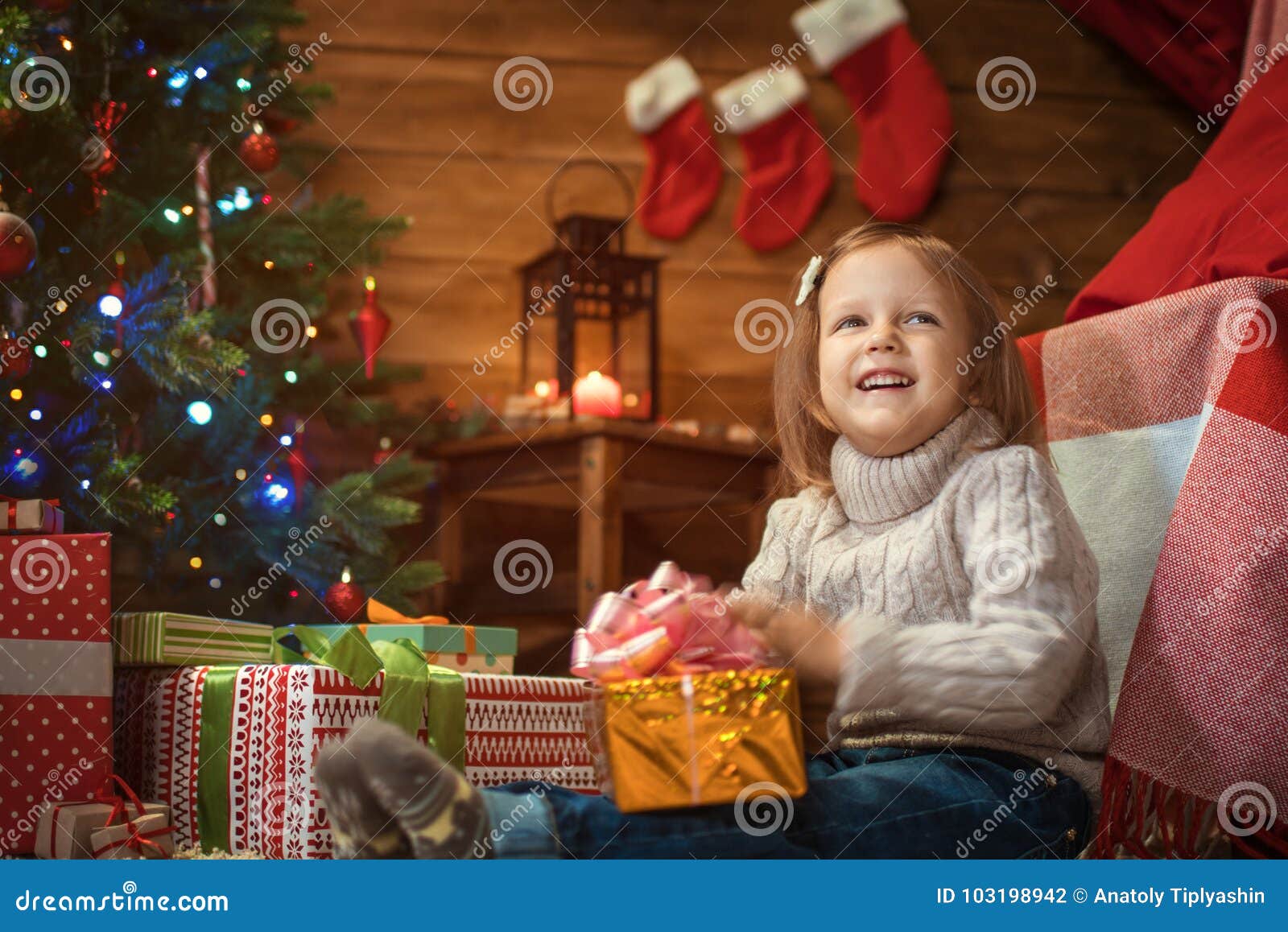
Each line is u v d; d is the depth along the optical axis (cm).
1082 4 322
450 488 268
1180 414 113
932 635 95
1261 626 96
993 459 107
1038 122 321
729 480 258
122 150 211
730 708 84
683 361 304
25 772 119
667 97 302
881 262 114
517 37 308
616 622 91
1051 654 95
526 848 78
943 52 321
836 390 114
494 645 150
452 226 301
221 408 203
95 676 122
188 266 203
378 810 76
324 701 120
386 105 301
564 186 306
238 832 122
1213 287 112
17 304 180
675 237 304
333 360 275
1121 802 98
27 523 124
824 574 112
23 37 178
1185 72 307
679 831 82
